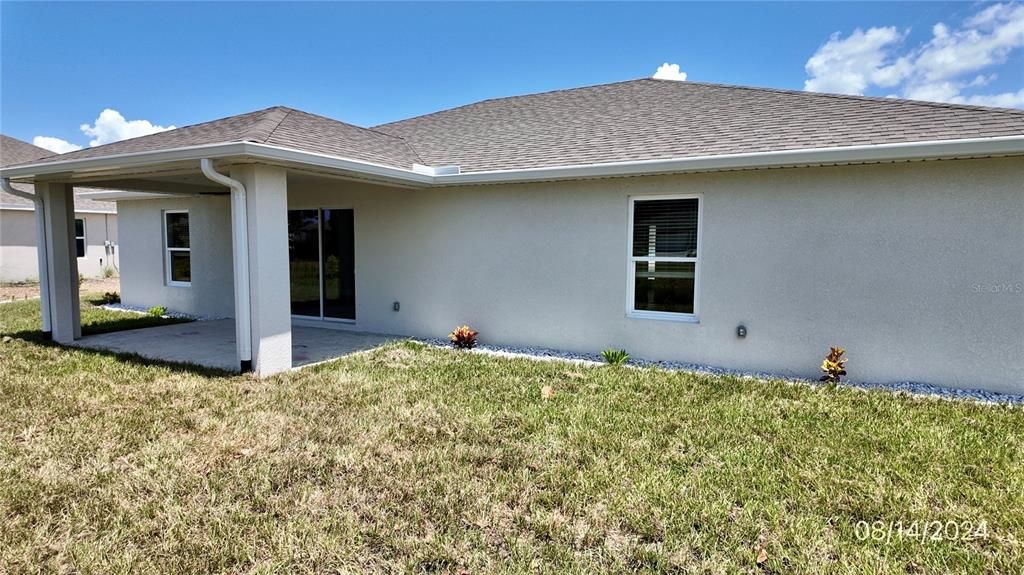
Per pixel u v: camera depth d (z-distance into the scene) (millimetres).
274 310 6992
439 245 9461
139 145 8406
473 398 5832
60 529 3227
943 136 6195
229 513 3412
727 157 6680
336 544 3096
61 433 4715
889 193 6469
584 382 6520
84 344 8898
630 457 4262
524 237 8703
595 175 7543
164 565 2898
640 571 2861
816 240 6852
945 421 5148
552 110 11234
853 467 4086
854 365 6801
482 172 8367
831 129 7090
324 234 10930
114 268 23016
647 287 7988
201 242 12555
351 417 5207
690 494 3662
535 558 2977
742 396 5953
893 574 2805
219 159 6434
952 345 6367
